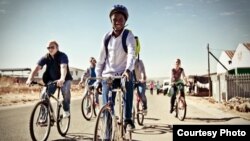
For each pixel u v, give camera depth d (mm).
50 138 5703
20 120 8281
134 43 4098
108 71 4203
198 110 11578
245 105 11117
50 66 5754
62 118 5816
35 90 31375
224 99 17578
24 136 5934
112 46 4129
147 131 6602
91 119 8578
